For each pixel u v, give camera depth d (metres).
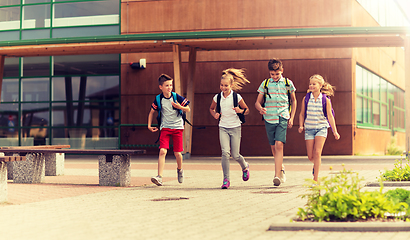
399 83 29.59
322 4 19.39
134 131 20.77
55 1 21.47
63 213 5.36
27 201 6.48
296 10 19.53
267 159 16.98
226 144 7.85
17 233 4.21
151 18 20.52
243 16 19.83
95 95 21.14
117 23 20.84
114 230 4.27
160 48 18.00
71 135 21.28
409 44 14.95
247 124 19.95
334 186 4.67
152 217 4.98
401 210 4.57
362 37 15.27
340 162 14.47
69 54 19.33
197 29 20.14
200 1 20.14
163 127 8.27
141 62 20.59
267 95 7.89
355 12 19.84
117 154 8.30
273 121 7.88
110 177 8.46
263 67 19.94
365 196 4.45
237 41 16.33
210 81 20.28
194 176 10.20
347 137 19.39
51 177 10.51
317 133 7.60
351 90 19.42
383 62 25.06
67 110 21.34
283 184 8.21
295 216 4.71
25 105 21.78
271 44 16.89
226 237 3.90
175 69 17.03
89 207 5.81
